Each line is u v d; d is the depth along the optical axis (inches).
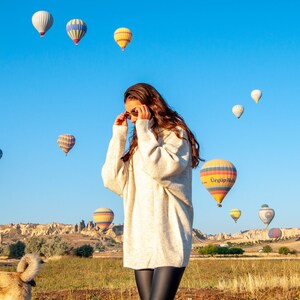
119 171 146.6
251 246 7824.8
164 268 132.6
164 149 135.6
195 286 764.0
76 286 920.3
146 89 146.9
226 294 602.9
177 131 141.5
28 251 2792.8
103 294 646.5
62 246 2758.4
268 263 1699.1
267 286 633.0
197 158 148.7
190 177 142.9
